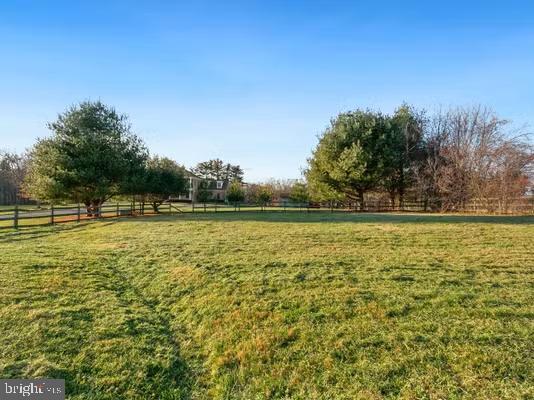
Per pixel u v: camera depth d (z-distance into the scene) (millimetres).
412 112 28188
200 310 4453
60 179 18234
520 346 3188
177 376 3123
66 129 19547
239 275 5656
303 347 3375
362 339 3436
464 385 2680
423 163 26953
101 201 21219
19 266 6309
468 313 3947
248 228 12078
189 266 6336
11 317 4059
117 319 4156
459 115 26656
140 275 6121
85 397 2770
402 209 27281
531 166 21453
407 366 2961
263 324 3893
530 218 15875
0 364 3139
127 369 3146
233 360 3279
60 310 4293
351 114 27594
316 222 14422
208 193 52125
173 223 14625
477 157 23609
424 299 4406
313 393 2736
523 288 4789
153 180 23266
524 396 2514
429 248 7750
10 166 46938
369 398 2602
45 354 3318
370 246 8070
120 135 21312
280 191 46438
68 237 10828
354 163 24859
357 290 4758
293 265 6207
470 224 12641
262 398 2740
